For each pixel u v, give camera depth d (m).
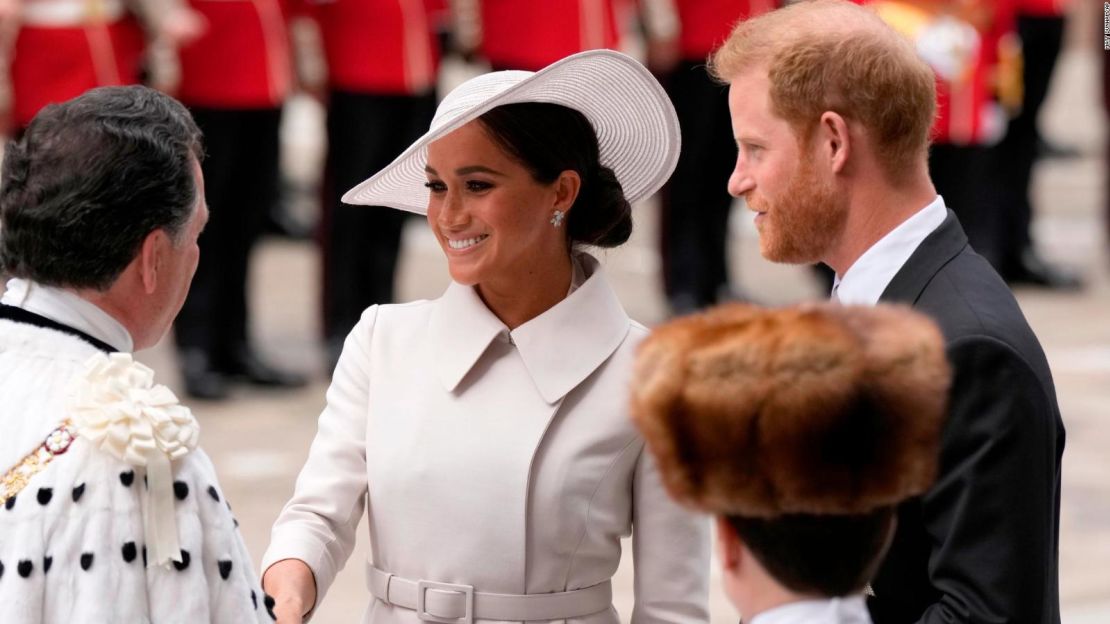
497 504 9.07
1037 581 8.05
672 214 28.22
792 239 8.94
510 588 9.08
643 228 36.06
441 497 9.14
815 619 6.57
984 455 8.05
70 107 7.73
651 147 9.70
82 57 22.70
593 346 9.23
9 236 7.67
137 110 7.74
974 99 27.55
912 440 6.46
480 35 26.25
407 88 25.09
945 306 8.42
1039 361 8.30
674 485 6.64
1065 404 24.48
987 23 27.30
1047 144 45.59
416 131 25.50
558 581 9.12
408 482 9.21
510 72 9.37
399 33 24.98
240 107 23.84
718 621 16.80
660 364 6.57
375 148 25.16
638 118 9.48
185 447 7.39
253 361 24.86
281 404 24.09
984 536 8.03
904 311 6.71
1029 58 30.59
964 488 8.05
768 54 8.84
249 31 23.78
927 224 8.81
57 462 7.23
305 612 9.36
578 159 9.25
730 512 6.59
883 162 8.74
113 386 7.36
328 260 25.47
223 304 24.59
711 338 6.52
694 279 28.33
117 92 7.83
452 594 9.11
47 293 7.68
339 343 25.44
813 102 8.70
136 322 7.87
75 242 7.55
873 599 8.63
